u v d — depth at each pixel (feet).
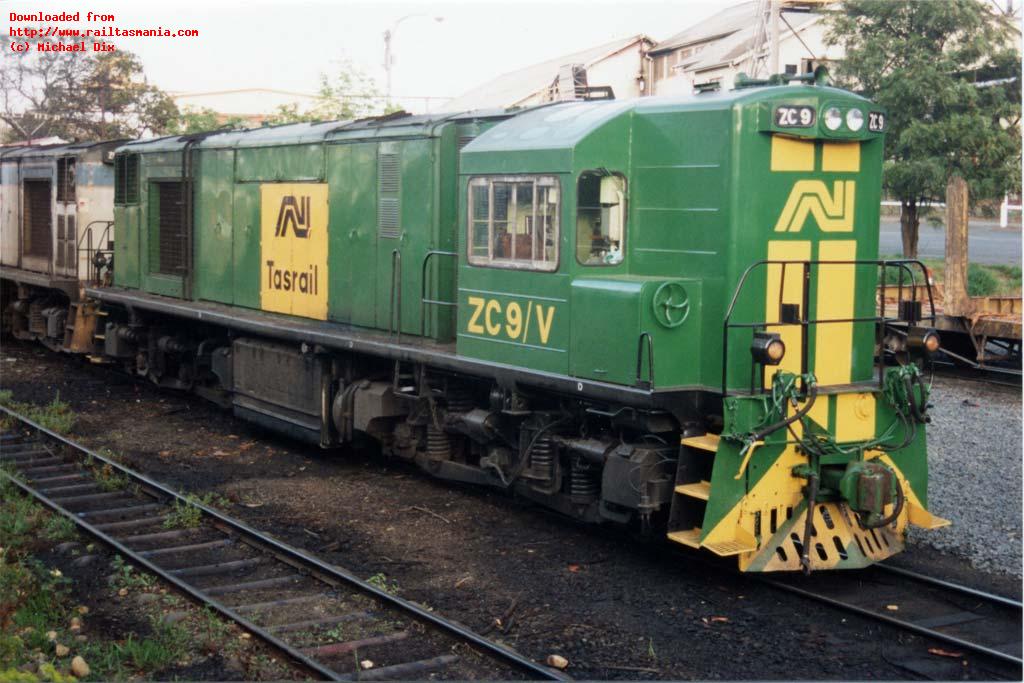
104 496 32.07
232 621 21.89
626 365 24.30
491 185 28.09
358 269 35.12
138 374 50.57
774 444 23.61
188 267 45.06
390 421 34.96
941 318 52.85
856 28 74.95
